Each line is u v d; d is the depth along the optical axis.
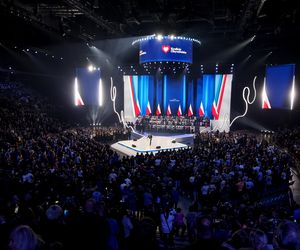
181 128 39.66
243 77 42.03
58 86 48.69
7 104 37.41
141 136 37.69
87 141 26.36
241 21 25.64
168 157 19.83
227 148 24.58
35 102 43.19
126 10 25.00
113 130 36.12
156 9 25.23
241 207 9.97
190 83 44.41
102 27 29.95
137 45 36.94
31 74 45.31
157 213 10.30
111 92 46.22
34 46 35.53
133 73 45.94
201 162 17.88
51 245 3.82
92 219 4.57
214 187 13.46
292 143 29.34
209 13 25.17
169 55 31.53
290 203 14.19
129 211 12.70
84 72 36.81
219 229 6.82
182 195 17.16
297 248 2.97
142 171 15.67
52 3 23.22
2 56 40.56
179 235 11.27
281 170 17.33
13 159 19.16
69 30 30.59
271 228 6.89
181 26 30.62
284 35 31.44
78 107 46.94
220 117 41.09
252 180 15.30
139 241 4.12
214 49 40.56
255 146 25.98
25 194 10.12
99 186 13.64
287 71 30.30
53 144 24.78
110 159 19.94
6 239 3.84
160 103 45.59
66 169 16.02
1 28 28.39
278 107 31.56
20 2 22.69
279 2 23.12
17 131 29.81
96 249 4.36
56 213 5.08
